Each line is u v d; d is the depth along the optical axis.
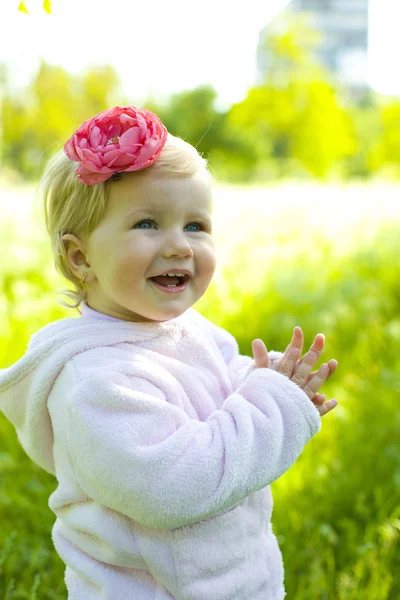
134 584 1.61
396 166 39.91
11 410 1.77
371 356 4.89
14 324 4.80
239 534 1.65
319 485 3.17
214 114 45.75
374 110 49.84
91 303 1.74
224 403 1.60
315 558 2.58
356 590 2.47
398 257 7.37
